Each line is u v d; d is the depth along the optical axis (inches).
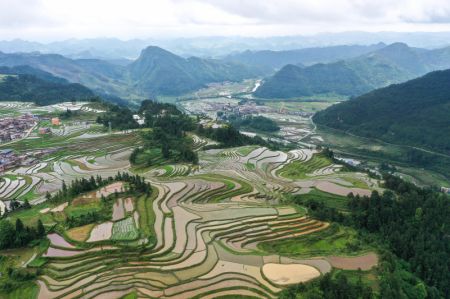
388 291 2746.1
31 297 2704.2
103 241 3319.4
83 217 3806.6
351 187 5349.4
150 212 3988.7
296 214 4055.1
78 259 3120.1
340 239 3651.6
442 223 4411.9
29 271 2984.7
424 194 5039.4
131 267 3004.4
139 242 3309.5
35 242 3388.3
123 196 4411.9
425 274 3496.6
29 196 5064.0
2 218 3986.2
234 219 3868.1
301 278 2866.6
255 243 3472.0
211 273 2915.8
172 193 4616.1
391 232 3986.2
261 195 4820.4
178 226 3678.6
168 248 3235.7
